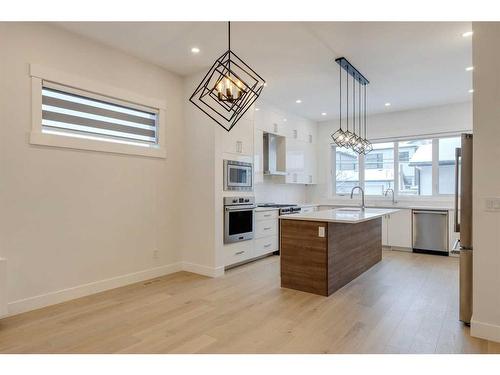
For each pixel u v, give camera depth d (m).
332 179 7.44
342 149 7.40
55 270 3.20
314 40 3.42
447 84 4.79
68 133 3.36
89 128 3.54
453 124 5.88
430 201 6.19
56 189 3.21
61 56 3.25
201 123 4.36
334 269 3.63
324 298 3.42
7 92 2.89
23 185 2.98
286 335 2.55
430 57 3.83
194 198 4.42
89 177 3.48
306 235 3.61
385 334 2.57
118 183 3.77
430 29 3.15
